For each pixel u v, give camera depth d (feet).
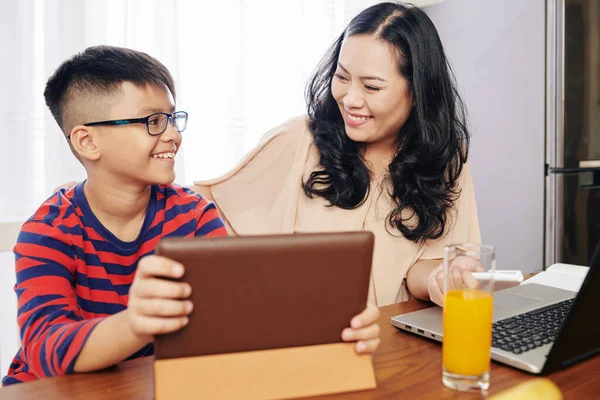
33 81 5.70
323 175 4.80
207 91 6.97
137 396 2.26
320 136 4.82
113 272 3.46
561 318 3.00
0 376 5.65
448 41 8.45
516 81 7.60
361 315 2.24
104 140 3.25
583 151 7.18
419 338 2.93
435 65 4.38
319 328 2.21
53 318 2.74
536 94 7.36
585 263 7.37
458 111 5.40
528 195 7.58
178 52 6.54
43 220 3.20
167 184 3.64
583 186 7.27
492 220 8.09
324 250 2.12
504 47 7.72
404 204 4.61
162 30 6.40
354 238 2.16
